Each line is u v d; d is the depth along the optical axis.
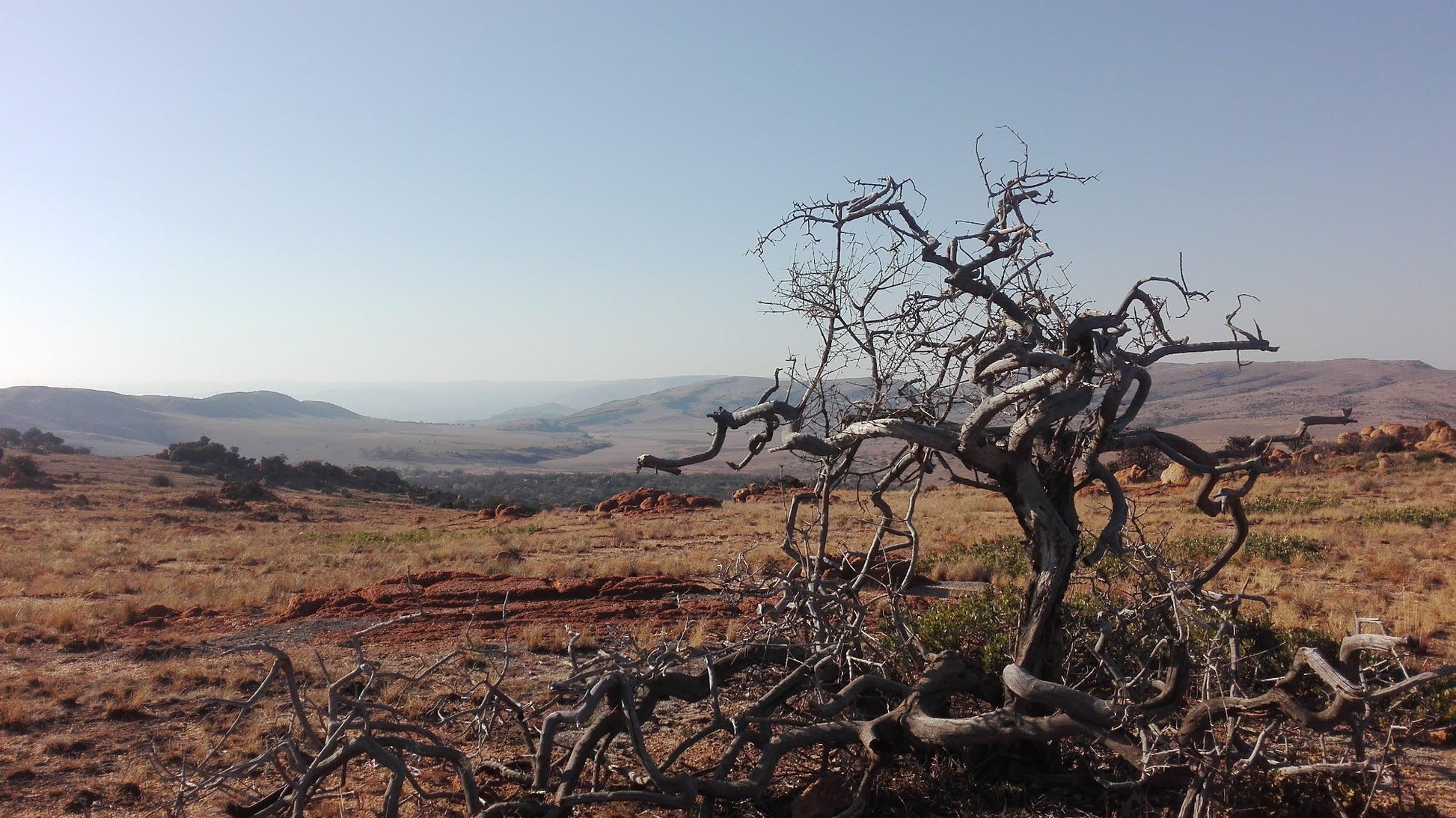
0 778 8.00
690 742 6.12
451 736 8.40
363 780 7.44
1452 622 12.35
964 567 18.19
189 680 11.19
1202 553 18.39
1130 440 6.59
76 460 89.50
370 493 81.38
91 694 10.70
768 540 25.73
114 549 29.81
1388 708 6.33
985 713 6.56
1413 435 54.69
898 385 7.16
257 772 7.89
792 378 7.28
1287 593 14.34
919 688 6.58
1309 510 28.17
